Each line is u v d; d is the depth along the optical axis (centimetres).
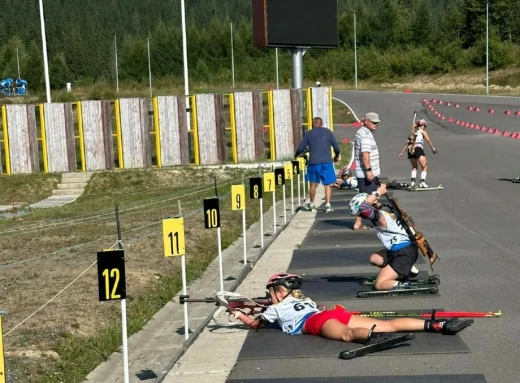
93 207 2514
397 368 740
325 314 846
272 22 3291
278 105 3316
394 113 5181
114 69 11362
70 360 889
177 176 3125
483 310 939
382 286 1024
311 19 3391
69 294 1176
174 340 981
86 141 3347
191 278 1305
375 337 796
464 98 6016
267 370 756
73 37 12800
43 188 3148
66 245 1677
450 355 773
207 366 792
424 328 839
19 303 1127
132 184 3095
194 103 3319
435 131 4000
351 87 8519
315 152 1833
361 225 1534
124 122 3341
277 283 879
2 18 15512
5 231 1964
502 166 2583
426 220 1634
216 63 10994
